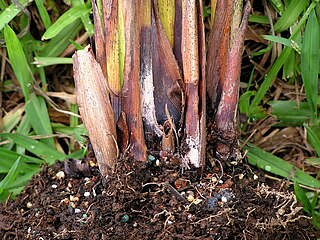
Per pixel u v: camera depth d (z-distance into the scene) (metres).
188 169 0.23
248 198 0.23
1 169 0.29
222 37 0.24
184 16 0.22
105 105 0.22
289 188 0.28
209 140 0.25
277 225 0.23
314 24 0.27
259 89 0.30
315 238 0.24
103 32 0.22
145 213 0.23
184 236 0.22
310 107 0.28
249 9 0.22
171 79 0.23
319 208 0.28
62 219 0.23
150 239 0.22
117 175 0.23
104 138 0.23
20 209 0.25
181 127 0.23
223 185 0.23
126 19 0.21
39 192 0.25
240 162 0.25
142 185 0.23
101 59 0.23
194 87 0.22
